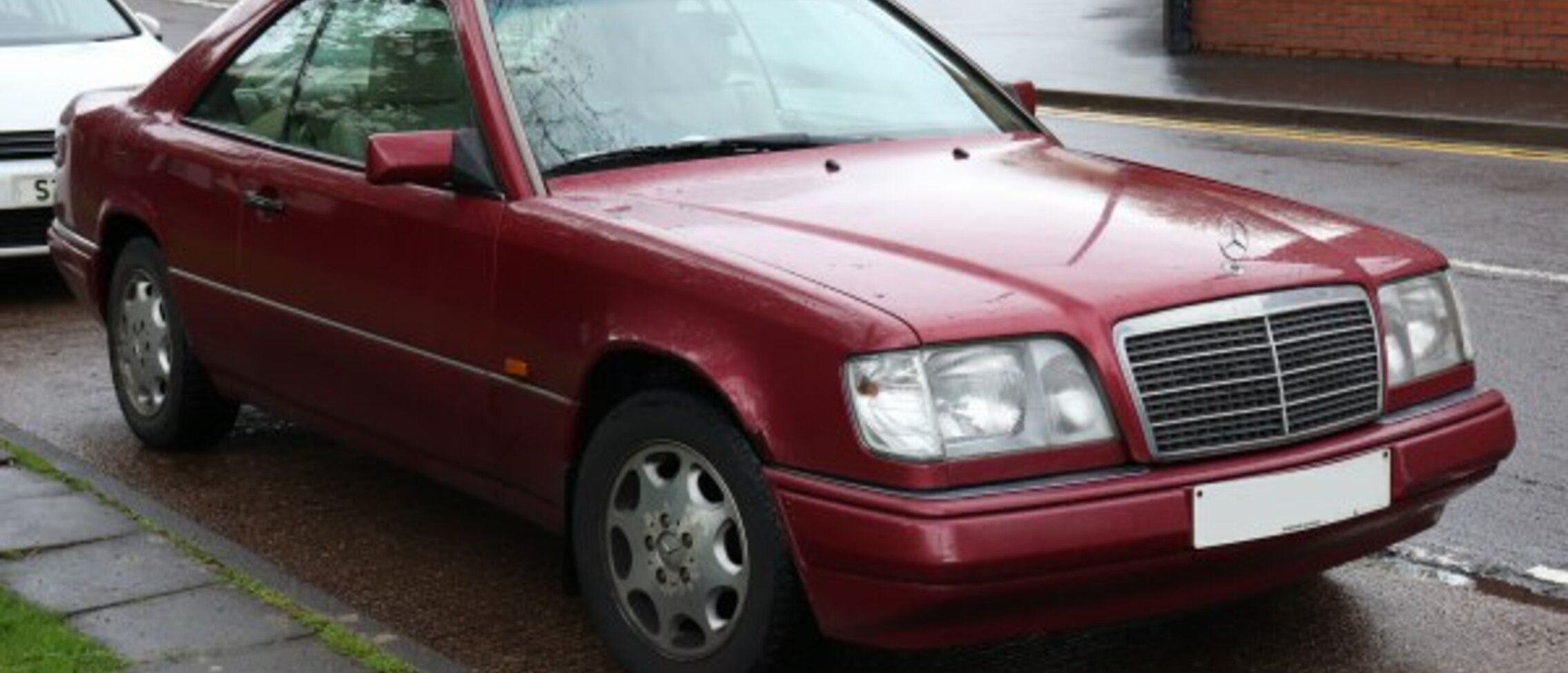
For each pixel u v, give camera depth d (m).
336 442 6.88
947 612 4.14
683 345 4.45
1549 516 6.07
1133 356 4.26
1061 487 4.16
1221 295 4.38
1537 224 10.95
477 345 5.07
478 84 5.19
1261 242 4.68
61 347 8.45
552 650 5.06
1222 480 4.27
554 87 5.26
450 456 5.34
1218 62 18.06
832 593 4.23
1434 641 5.06
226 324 6.14
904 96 5.70
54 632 4.75
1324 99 15.61
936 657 4.93
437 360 5.23
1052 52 19.09
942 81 5.85
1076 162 5.46
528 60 5.29
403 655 4.75
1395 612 5.27
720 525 4.50
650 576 4.66
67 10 10.30
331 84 5.83
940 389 4.15
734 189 5.01
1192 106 15.91
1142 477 4.21
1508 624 5.19
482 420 5.13
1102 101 16.47
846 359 4.17
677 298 4.50
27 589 5.07
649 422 4.58
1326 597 5.38
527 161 5.07
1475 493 6.30
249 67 6.24
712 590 4.53
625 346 4.59
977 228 4.68
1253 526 4.31
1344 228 4.95
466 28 5.30
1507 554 5.73
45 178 8.98
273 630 4.80
